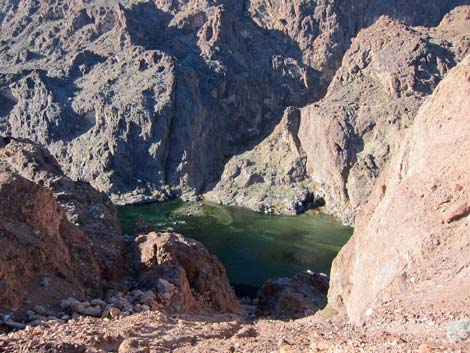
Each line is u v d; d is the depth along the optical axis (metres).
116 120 135.62
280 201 122.19
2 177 31.62
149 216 113.50
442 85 29.36
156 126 136.88
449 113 27.34
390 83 130.12
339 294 33.28
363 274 27.48
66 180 46.47
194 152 140.00
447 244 21.86
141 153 136.00
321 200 122.50
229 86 154.50
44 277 28.52
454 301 17.36
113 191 130.12
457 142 25.48
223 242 94.94
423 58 134.00
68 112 140.75
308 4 179.38
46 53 164.75
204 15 168.12
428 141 27.77
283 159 132.38
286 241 95.88
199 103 144.38
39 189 31.97
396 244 24.31
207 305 38.59
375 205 33.00
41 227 31.06
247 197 126.50
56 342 17.69
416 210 24.22
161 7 179.25
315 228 105.75
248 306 53.94
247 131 156.75
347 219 109.31
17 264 27.36
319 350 14.88
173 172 136.62
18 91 145.00
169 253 38.56
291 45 176.50
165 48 159.25
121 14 159.38
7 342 18.09
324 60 169.38
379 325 18.20
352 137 121.50
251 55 168.12
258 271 80.31
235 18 168.12
